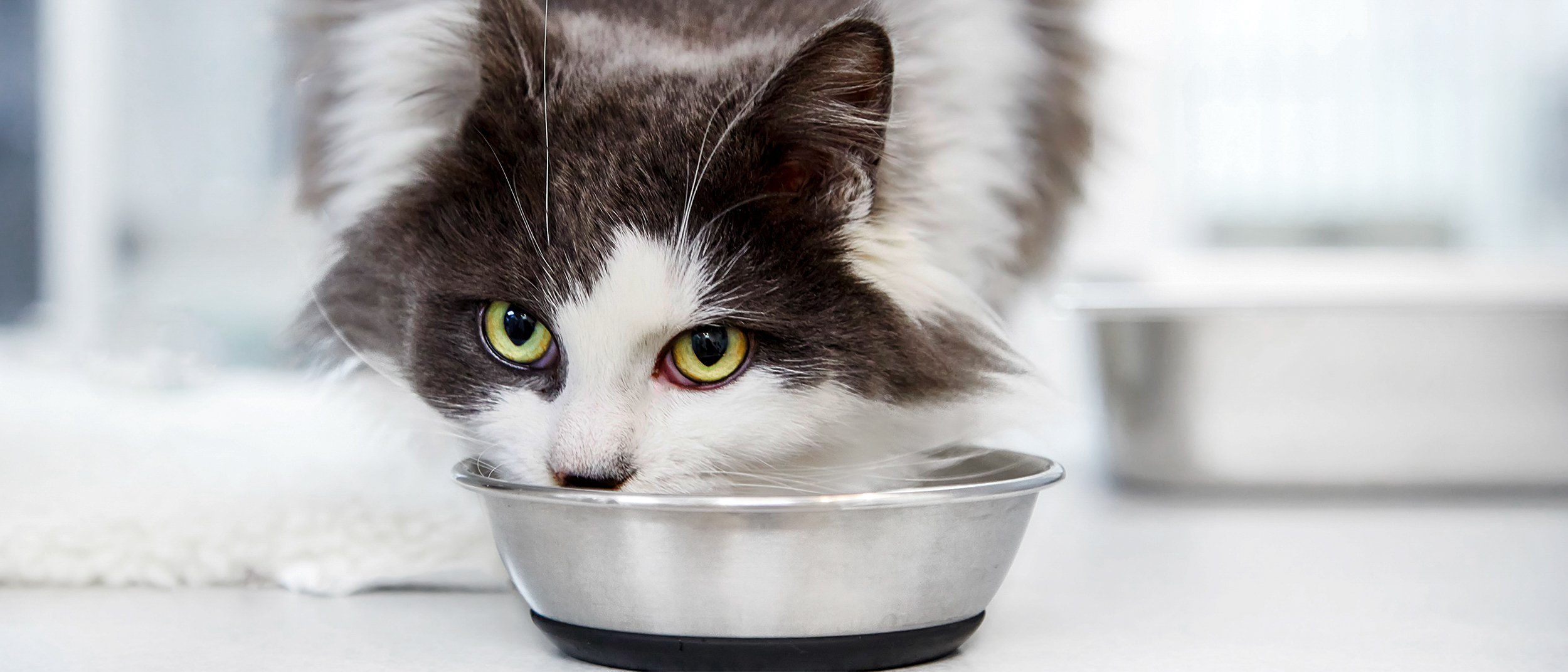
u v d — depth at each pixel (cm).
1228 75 164
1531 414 98
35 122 187
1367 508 99
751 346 71
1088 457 127
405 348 74
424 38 77
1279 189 165
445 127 76
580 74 74
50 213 188
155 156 188
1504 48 161
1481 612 75
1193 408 100
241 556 78
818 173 72
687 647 66
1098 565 84
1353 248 165
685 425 71
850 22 70
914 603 66
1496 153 162
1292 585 79
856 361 72
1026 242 86
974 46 80
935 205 75
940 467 76
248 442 104
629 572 65
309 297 79
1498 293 102
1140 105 153
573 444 70
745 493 72
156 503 83
